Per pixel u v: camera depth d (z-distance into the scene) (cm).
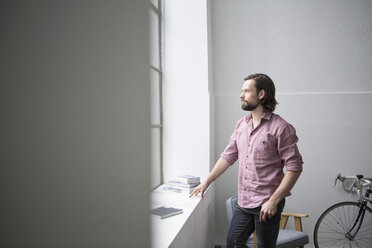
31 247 52
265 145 192
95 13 65
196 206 233
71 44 59
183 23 307
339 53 324
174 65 308
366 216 317
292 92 330
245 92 204
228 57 338
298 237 253
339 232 323
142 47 85
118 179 73
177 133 306
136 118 82
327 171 323
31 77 52
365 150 319
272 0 332
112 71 71
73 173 60
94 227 65
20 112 50
